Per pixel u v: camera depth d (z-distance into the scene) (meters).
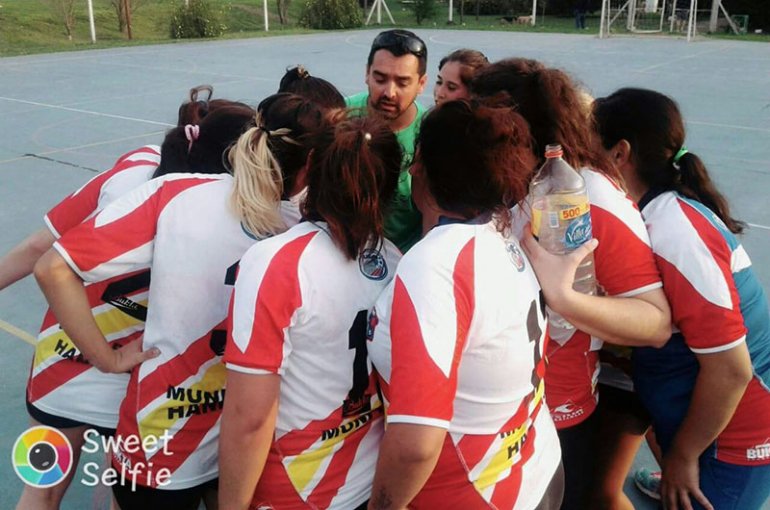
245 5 31.92
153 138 9.77
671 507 2.10
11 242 5.93
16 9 24.70
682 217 1.88
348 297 1.67
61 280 1.79
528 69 1.94
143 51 20.42
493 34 27.91
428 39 25.30
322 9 29.70
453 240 1.55
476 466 1.62
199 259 1.84
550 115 1.84
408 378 1.45
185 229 1.84
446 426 1.46
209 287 1.86
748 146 9.50
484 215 1.60
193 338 1.89
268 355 1.59
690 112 11.77
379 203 1.69
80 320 1.83
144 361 1.92
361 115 1.77
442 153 1.56
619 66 17.80
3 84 14.31
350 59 18.94
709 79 15.62
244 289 1.61
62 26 23.94
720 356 1.86
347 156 1.62
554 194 1.68
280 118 1.85
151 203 1.87
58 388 2.25
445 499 1.63
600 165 1.90
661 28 30.28
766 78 15.88
